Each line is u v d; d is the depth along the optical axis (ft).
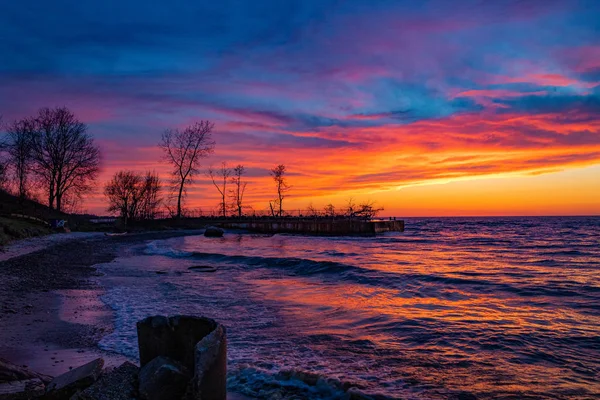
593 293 44.42
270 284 53.06
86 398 11.89
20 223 118.11
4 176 166.50
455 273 63.82
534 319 32.63
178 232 206.59
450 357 23.61
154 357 13.85
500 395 18.06
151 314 34.53
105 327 29.76
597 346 25.41
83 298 41.06
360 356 23.90
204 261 83.20
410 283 52.85
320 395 17.93
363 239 176.35
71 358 22.25
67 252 86.48
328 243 152.05
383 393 17.90
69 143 186.09
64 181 189.98
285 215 275.18
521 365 22.20
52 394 13.37
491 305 38.78
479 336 27.86
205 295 44.45
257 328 30.81
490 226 332.80
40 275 53.83
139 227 208.13
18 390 14.33
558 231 236.84
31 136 174.60
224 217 277.85
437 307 37.99
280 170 291.17
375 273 61.31
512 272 65.10
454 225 369.50
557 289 47.16
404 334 28.68
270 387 18.71
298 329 30.45
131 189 211.61
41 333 27.73
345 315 35.01
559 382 19.75
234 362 22.61
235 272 66.49
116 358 22.36
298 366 21.97
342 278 58.75
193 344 13.57
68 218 174.19
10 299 38.04
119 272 62.59
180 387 12.20
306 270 68.13
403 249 122.11
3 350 23.54
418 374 20.77
